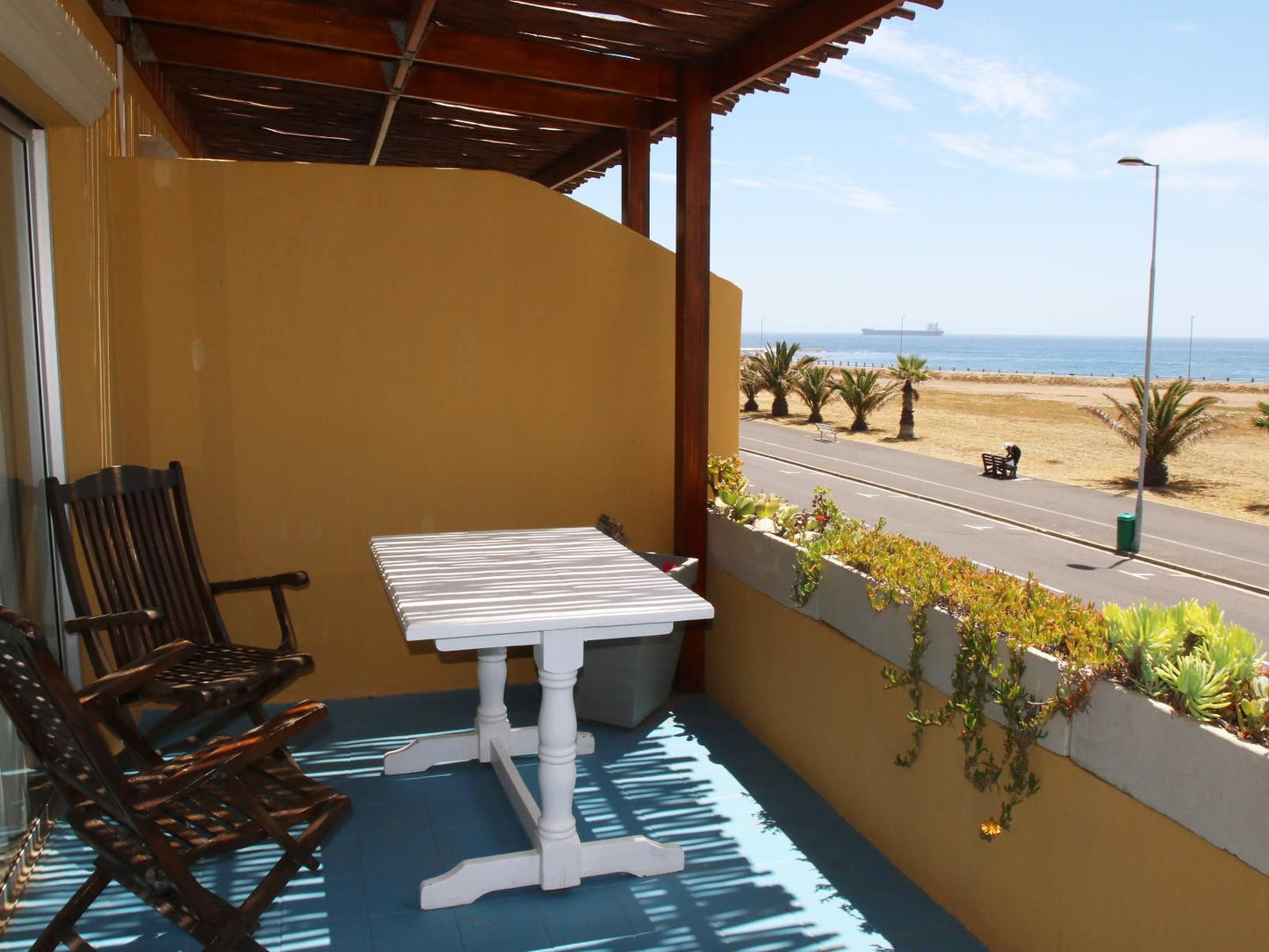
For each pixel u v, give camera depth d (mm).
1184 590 9617
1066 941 2158
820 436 30656
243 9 3812
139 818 1972
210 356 4078
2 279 2850
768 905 2709
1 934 2486
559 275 4441
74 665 3404
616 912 2670
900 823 2891
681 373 4355
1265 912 1630
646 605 2576
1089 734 2078
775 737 3789
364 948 2475
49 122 3123
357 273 4195
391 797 3383
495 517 4488
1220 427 20062
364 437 4281
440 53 4008
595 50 4129
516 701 4391
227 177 4016
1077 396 51125
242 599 4211
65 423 3307
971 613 2443
